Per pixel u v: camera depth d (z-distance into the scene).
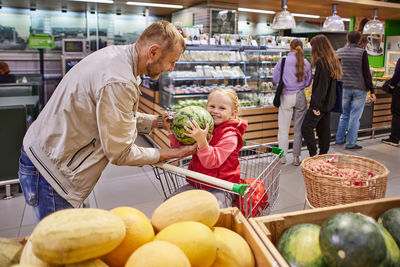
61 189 1.60
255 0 5.73
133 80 1.53
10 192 3.57
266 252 0.92
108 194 3.66
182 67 4.64
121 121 1.48
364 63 5.06
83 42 7.80
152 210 3.30
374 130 6.47
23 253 0.80
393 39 8.41
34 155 1.60
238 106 1.89
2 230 2.90
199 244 0.87
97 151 1.62
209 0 5.76
